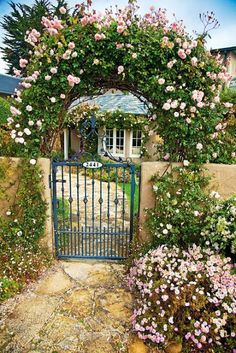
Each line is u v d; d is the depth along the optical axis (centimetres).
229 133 351
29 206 336
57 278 321
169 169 328
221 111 320
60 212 525
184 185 320
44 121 323
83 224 487
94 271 340
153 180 331
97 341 230
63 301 279
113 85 331
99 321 253
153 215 327
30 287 302
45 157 345
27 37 314
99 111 1095
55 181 353
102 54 299
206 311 224
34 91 309
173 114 310
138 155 1119
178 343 224
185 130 308
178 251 288
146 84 306
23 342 226
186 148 324
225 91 555
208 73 300
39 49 299
